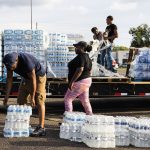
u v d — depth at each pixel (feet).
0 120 33.17
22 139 25.75
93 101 51.16
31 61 25.85
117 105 47.11
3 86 37.42
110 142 24.22
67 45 38.86
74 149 23.53
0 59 37.45
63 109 42.91
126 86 40.50
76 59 28.84
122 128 25.02
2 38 37.96
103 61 40.65
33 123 31.94
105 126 24.14
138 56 41.86
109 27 40.83
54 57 38.55
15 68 25.98
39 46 38.17
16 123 26.30
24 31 37.88
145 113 40.86
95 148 23.91
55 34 39.24
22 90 27.81
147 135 24.63
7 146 23.86
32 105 26.27
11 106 26.43
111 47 40.78
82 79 28.99
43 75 26.96
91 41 40.81
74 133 25.67
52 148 23.66
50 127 30.40
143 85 40.96
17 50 37.81
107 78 39.91
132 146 24.85
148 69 41.93
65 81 38.63
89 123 24.25
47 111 41.32
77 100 51.42
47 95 38.42
